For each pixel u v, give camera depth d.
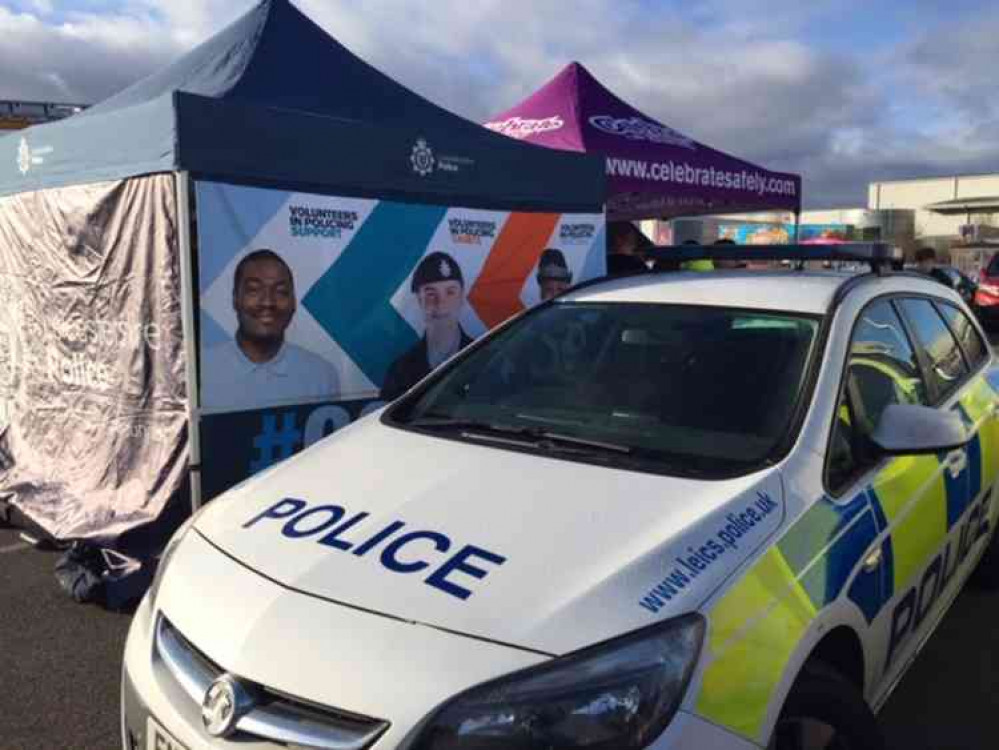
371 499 2.32
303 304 4.75
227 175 4.35
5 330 5.52
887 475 2.70
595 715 1.67
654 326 3.09
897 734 3.18
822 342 2.77
